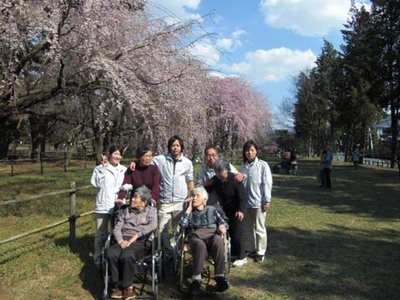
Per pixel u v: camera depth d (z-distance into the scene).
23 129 33.16
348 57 41.31
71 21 9.09
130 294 4.93
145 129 12.44
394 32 32.00
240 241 6.39
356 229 9.38
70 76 9.96
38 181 18.09
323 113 54.97
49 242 7.35
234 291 5.40
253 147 6.66
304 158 52.75
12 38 8.12
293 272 6.22
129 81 9.52
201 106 14.20
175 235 5.96
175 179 6.23
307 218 10.63
